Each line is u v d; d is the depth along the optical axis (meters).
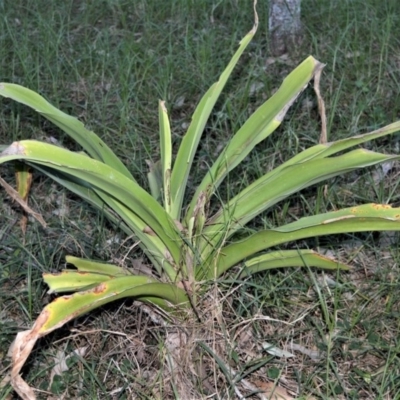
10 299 2.63
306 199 2.98
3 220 3.04
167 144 2.23
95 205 2.36
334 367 2.21
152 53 4.17
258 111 2.31
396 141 3.32
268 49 4.21
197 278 2.27
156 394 2.20
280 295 2.52
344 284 2.53
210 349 2.18
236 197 2.30
